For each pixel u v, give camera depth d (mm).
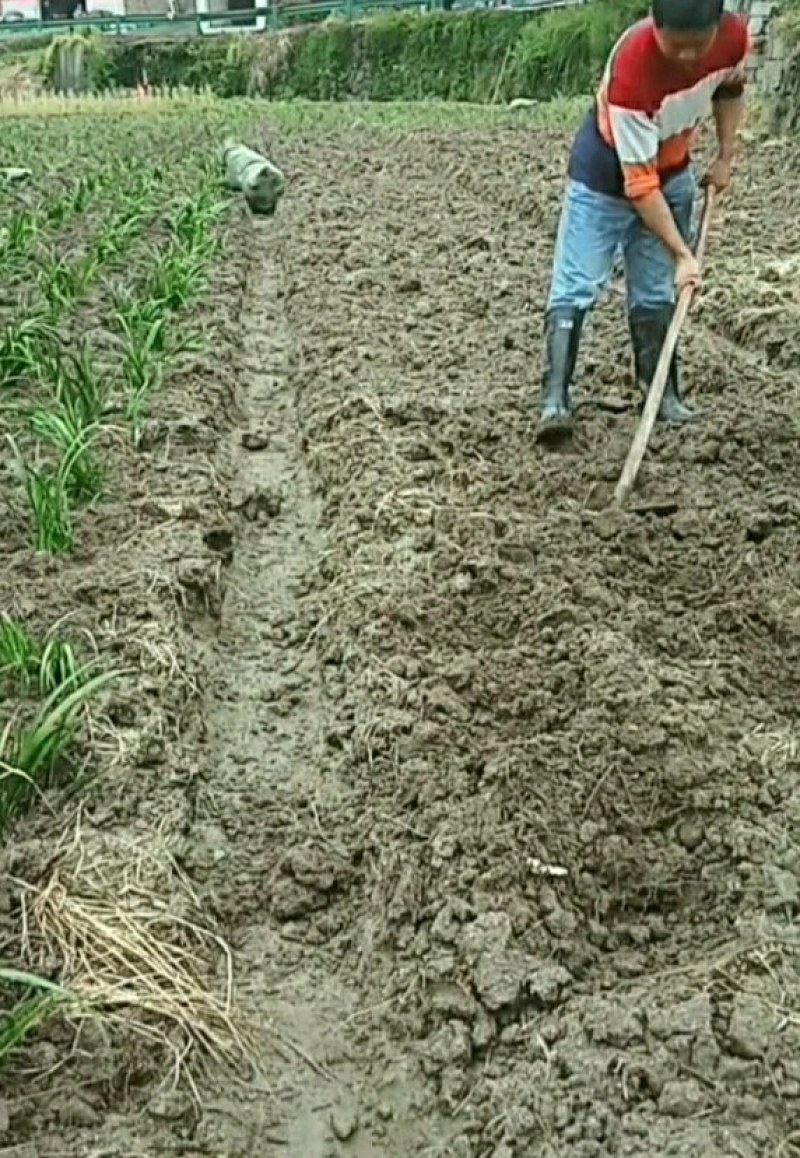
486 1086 2682
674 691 3824
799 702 3924
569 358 5633
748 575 4570
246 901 3297
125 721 3766
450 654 4129
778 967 2924
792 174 13758
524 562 4672
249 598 4875
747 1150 2521
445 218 12023
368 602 4395
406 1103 2730
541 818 3318
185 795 3559
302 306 8578
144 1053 2771
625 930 3100
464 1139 2596
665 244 5121
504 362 7027
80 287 8320
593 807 3371
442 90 35938
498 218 12008
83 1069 2729
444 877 3156
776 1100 2629
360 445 5719
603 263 5555
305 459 6152
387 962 3049
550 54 32844
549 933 3023
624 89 4875
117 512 5117
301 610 4758
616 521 4922
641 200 5023
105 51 40062
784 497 5094
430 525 4965
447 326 7879
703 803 3377
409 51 36719
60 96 34750
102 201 12547
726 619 4301
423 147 18531
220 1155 2613
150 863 3258
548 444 5664
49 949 3004
